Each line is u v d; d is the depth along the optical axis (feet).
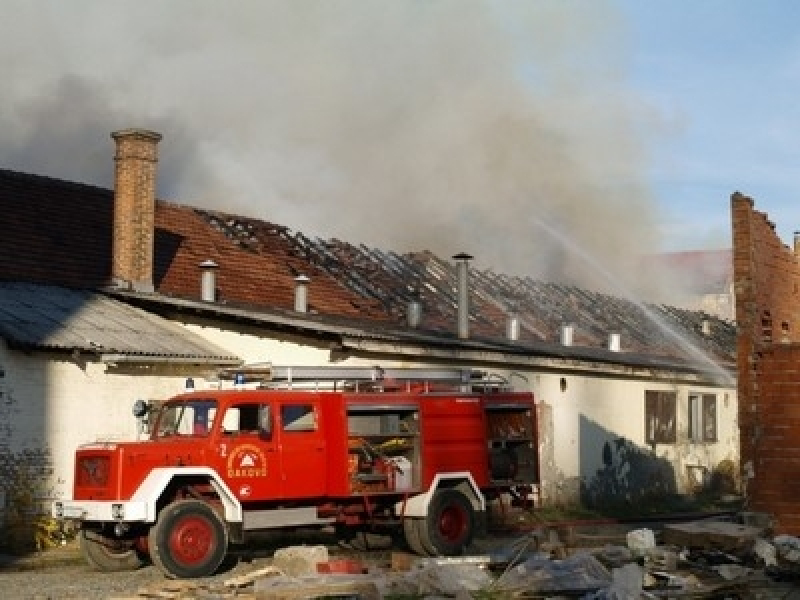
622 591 34.30
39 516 53.67
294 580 38.17
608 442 90.58
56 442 54.90
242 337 66.08
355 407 49.52
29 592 39.81
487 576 38.37
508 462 56.70
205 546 44.29
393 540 54.95
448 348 73.10
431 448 51.75
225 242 89.56
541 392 82.99
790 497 37.63
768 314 40.47
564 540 48.01
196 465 45.62
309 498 48.42
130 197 70.28
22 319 56.24
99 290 67.51
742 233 38.86
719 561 39.37
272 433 47.60
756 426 38.22
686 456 103.40
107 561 46.37
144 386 59.31
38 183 78.59
